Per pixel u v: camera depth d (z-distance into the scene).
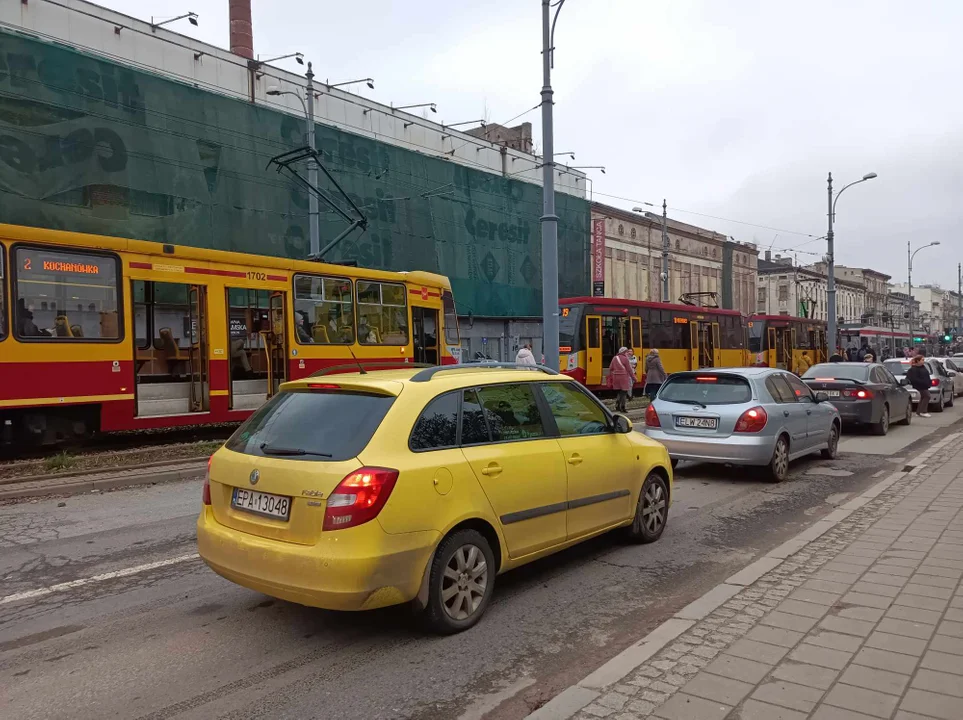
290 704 3.50
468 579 4.39
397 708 3.47
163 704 3.50
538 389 5.28
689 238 52.09
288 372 13.73
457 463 4.31
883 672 3.50
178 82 21.70
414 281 17.28
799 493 8.82
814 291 75.19
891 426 16.22
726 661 3.67
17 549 6.25
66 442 12.24
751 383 9.53
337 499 3.83
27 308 10.32
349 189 27.56
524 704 3.51
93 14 20.81
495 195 34.84
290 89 26.45
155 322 12.96
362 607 3.83
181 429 14.31
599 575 5.54
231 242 23.12
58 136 18.95
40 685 3.71
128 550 6.22
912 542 5.99
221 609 4.80
